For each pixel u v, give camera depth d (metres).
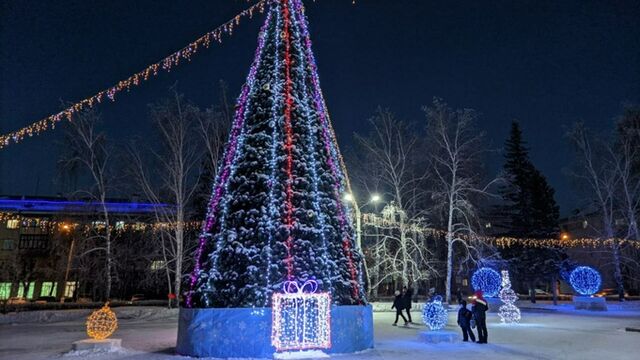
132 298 43.12
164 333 18.58
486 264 36.03
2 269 44.78
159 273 40.03
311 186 13.00
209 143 35.03
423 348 13.16
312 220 12.71
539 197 45.75
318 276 12.23
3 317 26.64
